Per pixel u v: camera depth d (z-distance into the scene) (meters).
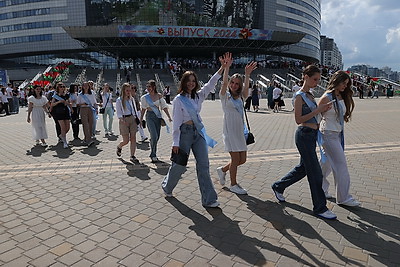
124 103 6.83
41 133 8.77
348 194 4.31
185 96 4.36
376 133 10.12
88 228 3.76
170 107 21.84
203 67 50.72
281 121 13.65
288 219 3.95
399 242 3.37
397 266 2.94
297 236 3.52
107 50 55.94
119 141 9.56
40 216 4.10
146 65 57.41
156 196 4.78
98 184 5.36
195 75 4.32
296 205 4.39
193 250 3.25
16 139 10.10
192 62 51.19
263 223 3.85
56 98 8.44
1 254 3.20
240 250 3.24
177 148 4.34
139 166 6.48
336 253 3.16
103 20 56.41
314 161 3.97
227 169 5.08
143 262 3.04
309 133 3.96
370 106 20.83
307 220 3.92
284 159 6.90
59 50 62.03
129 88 6.88
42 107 8.77
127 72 41.41
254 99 18.27
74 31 46.00
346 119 4.26
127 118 6.89
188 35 46.97
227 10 56.88
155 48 52.84
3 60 67.06
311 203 4.46
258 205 4.41
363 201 4.49
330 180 5.43
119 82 37.34
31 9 62.16
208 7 55.19
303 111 3.89
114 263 3.03
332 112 4.15
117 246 3.34
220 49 54.75
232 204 4.45
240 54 62.53
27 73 59.28
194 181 5.45
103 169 6.29
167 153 7.68
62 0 59.84
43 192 4.99
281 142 8.80
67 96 8.70
